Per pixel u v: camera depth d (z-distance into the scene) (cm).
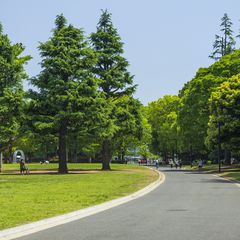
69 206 1847
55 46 5384
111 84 6359
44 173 5162
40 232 1236
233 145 5481
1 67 5559
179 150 9881
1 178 4066
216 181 3966
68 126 5422
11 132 5441
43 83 5338
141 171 5806
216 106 5725
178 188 3095
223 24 9181
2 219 1445
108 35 6388
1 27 5719
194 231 1222
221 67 7050
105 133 5512
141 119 6456
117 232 1215
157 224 1370
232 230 1238
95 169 6309
